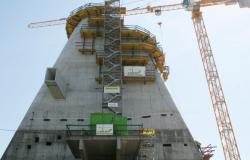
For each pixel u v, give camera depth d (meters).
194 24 70.19
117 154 31.03
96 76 45.62
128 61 47.62
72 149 33.03
